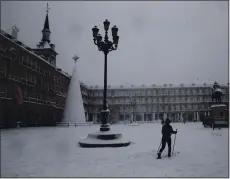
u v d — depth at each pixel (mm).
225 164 7867
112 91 87750
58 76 54125
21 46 36219
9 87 32625
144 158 8992
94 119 86375
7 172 6988
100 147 11898
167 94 86438
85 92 83625
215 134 18469
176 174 6730
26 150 10820
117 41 13766
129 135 19688
